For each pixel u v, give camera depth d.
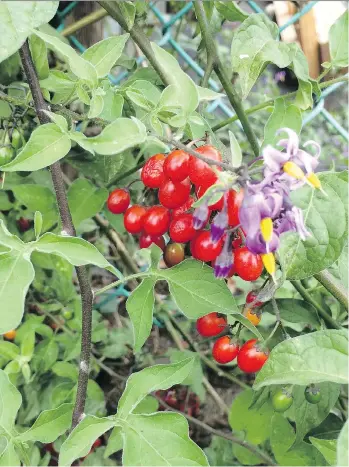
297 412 0.23
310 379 0.16
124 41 0.18
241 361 0.20
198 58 0.33
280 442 0.25
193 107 0.17
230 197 0.16
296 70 0.21
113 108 0.20
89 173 0.28
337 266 0.21
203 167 0.16
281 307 0.24
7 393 0.18
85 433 0.17
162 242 0.21
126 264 0.33
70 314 0.31
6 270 0.15
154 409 0.28
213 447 0.31
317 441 0.19
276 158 0.14
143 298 0.19
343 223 0.18
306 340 0.16
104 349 0.34
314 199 0.18
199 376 0.31
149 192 0.21
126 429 0.17
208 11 0.25
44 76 0.19
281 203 0.14
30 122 0.26
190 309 0.18
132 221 0.20
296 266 0.18
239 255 0.17
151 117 0.18
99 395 0.29
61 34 0.29
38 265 0.29
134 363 0.37
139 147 0.29
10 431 0.18
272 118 0.20
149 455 0.16
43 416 0.18
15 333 0.31
